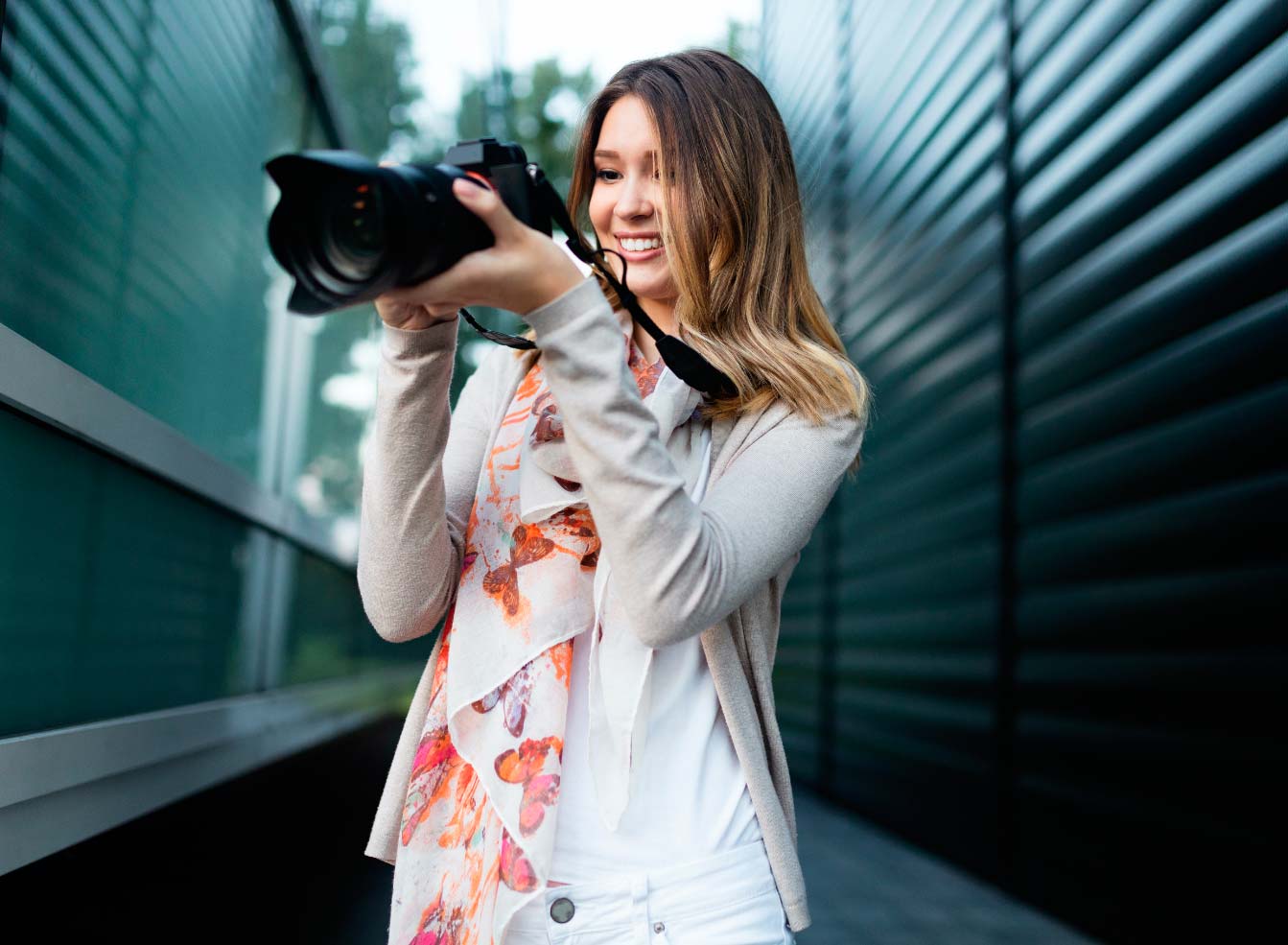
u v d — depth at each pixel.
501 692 1.04
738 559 0.94
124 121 1.96
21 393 1.48
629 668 0.99
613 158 1.17
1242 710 2.33
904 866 4.09
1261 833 2.25
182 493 2.46
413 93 5.71
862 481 5.41
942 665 4.21
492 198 0.83
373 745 5.48
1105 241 2.99
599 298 0.89
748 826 1.04
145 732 2.07
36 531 1.65
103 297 1.93
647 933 0.97
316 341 4.37
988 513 3.80
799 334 1.12
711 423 1.10
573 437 0.89
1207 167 2.52
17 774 1.50
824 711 5.90
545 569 1.05
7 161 1.47
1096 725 3.00
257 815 3.28
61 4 1.64
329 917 2.73
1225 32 2.47
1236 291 2.40
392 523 1.04
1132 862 2.80
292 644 3.97
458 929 1.00
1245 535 2.34
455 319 1.01
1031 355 3.46
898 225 4.80
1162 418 2.69
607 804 0.98
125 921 2.13
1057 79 3.27
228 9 2.71
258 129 3.16
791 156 1.19
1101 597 2.99
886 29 4.94
